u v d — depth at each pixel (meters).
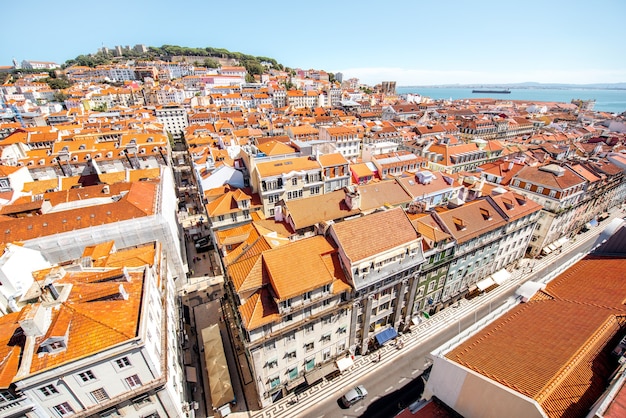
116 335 28.62
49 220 55.88
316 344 42.09
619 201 100.69
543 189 70.94
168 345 36.91
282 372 40.81
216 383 41.84
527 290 33.84
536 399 19.59
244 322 35.06
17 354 27.64
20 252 45.00
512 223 61.19
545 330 26.50
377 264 41.25
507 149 119.69
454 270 55.09
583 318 26.75
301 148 81.56
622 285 30.80
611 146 120.88
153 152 112.88
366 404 42.56
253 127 167.38
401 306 49.22
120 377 29.50
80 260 39.62
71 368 26.70
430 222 53.06
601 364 22.05
